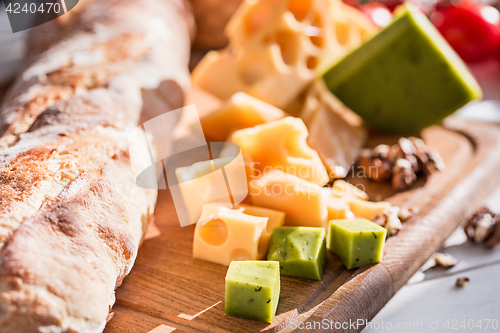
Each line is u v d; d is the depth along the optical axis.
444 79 0.38
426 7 0.55
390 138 0.41
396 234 0.31
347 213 0.32
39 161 0.28
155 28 0.41
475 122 0.42
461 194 0.34
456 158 0.38
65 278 0.25
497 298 0.29
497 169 0.37
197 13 0.52
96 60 0.36
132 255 0.28
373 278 0.29
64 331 0.24
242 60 0.41
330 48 0.42
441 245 0.32
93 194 0.27
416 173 0.36
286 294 0.28
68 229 0.26
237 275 0.27
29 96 0.32
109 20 0.40
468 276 0.31
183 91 0.39
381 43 0.38
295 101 0.41
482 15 0.52
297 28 0.41
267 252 0.30
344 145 0.38
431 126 0.40
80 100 0.32
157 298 0.28
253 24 0.42
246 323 0.27
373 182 0.36
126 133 0.31
